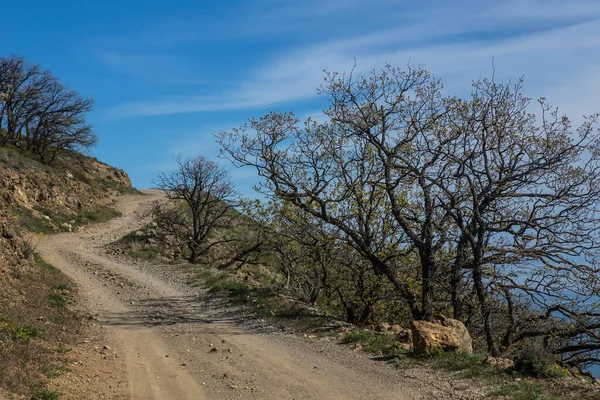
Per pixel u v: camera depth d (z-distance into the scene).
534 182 17.08
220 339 14.16
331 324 16.09
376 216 19.17
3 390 7.60
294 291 23.45
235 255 35.53
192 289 23.00
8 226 20.94
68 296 18.62
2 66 62.78
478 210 17.09
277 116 18.94
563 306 16.23
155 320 16.64
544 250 16.72
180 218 40.12
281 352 12.87
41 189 45.72
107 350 12.14
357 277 20.92
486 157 17.28
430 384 9.97
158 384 9.77
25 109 64.25
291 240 21.50
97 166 73.44
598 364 16.75
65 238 39.50
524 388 9.09
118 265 29.91
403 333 13.93
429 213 17.58
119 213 55.88
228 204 39.78
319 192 18.92
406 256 19.53
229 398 9.07
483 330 18.75
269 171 19.09
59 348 11.20
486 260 16.95
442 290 18.58
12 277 17.47
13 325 11.38
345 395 9.38
